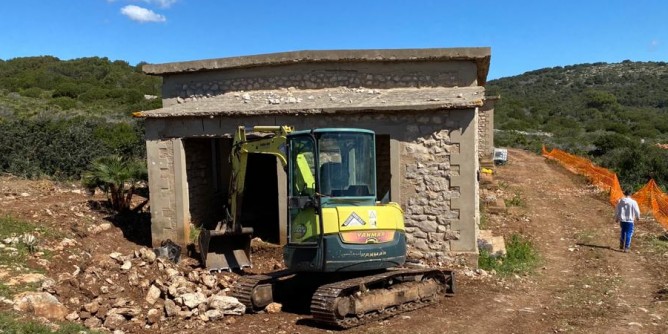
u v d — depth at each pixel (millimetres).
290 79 13617
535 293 10102
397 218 8688
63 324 7180
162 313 8289
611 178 23922
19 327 6488
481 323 8195
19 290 8117
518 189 24562
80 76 73062
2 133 19312
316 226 8234
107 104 50719
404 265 9750
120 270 9719
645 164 29453
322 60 13211
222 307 8383
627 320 8430
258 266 11797
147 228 14547
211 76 14070
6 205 13469
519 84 135500
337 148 8492
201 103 13727
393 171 11703
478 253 11672
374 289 8438
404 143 11641
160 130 12977
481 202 19266
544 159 39125
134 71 78125
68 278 8891
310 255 8273
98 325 7742
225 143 15328
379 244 8344
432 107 11180
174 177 12930
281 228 12352
